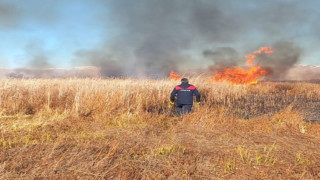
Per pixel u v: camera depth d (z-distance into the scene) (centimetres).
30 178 299
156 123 637
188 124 631
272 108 988
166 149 424
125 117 666
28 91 896
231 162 373
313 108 989
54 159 360
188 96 743
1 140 439
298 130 576
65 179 301
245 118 774
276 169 350
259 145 464
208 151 424
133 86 1055
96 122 623
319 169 352
